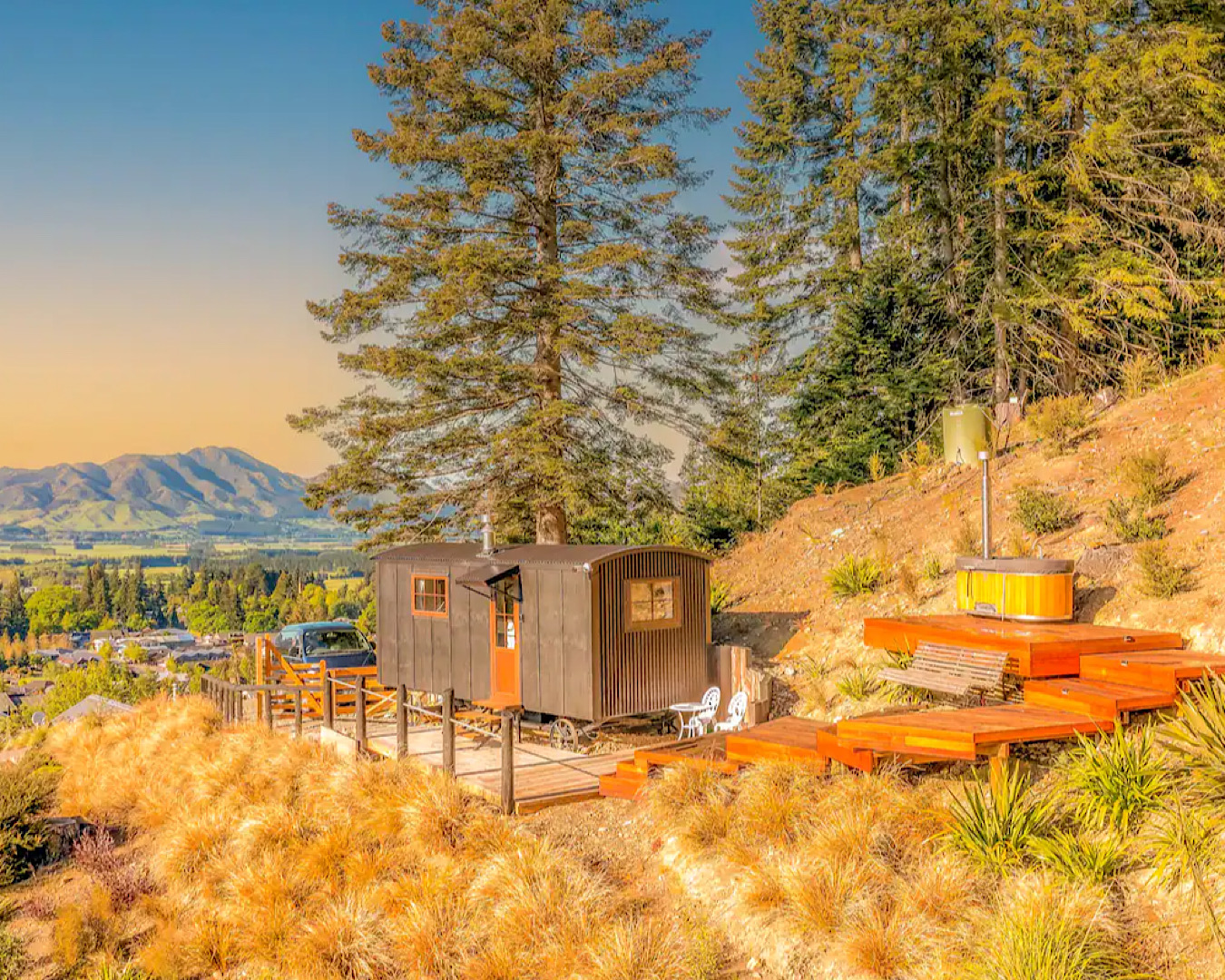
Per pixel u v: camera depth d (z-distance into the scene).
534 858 8.16
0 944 9.73
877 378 22.36
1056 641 8.48
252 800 11.27
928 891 6.36
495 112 18.36
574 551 12.48
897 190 25.95
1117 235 19.83
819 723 9.43
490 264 17.22
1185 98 19.14
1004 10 20.19
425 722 14.03
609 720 11.79
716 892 7.34
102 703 47.12
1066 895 5.84
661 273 19.19
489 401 19.06
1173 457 12.89
